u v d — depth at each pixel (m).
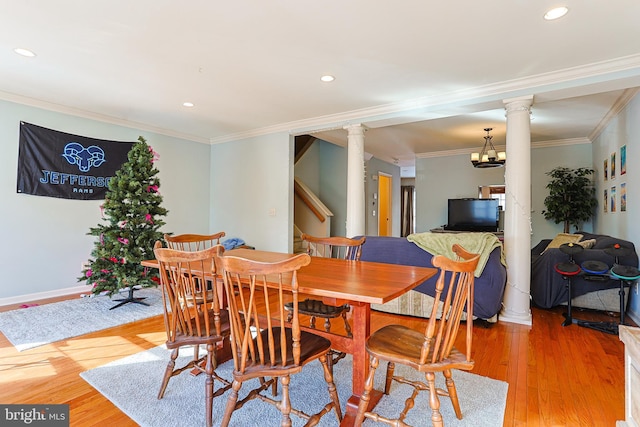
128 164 3.83
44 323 3.14
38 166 3.95
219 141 5.71
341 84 3.38
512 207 3.31
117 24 2.30
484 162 5.32
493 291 3.05
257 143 5.25
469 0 2.02
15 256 3.81
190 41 2.53
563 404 1.91
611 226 4.47
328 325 2.49
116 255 3.62
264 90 3.55
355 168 4.34
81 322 3.18
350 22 2.27
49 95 3.71
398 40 2.51
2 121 3.70
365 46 2.60
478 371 2.30
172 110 4.24
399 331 1.84
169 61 2.86
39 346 2.65
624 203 3.84
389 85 3.40
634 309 3.32
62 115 4.14
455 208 6.89
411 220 11.64
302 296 3.01
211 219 5.82
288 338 1.77
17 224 3.82
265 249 5.17
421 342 1.70
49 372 2.24
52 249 4.08
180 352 2.55
